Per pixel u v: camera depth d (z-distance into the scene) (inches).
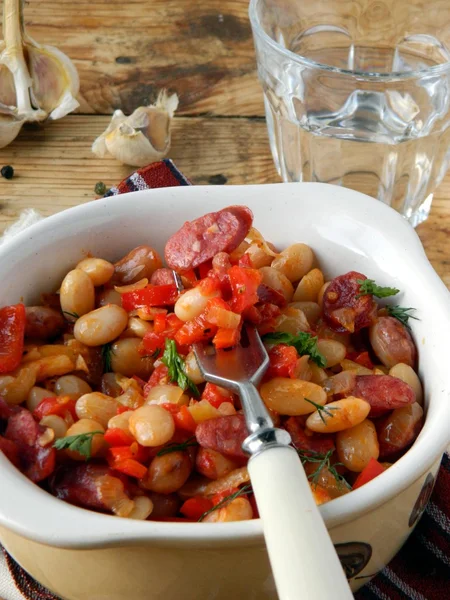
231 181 18.4
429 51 19.6
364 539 9.4
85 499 9.6
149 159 18.6
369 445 10.2
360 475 10.0
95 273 12.1
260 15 18.1
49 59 19.3
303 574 7.5
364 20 19.5
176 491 10.3
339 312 11.7
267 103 18.1
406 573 11.6
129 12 22.5
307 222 12.7
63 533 8.4
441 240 17.1
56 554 9.2
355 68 20.3
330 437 10.5
